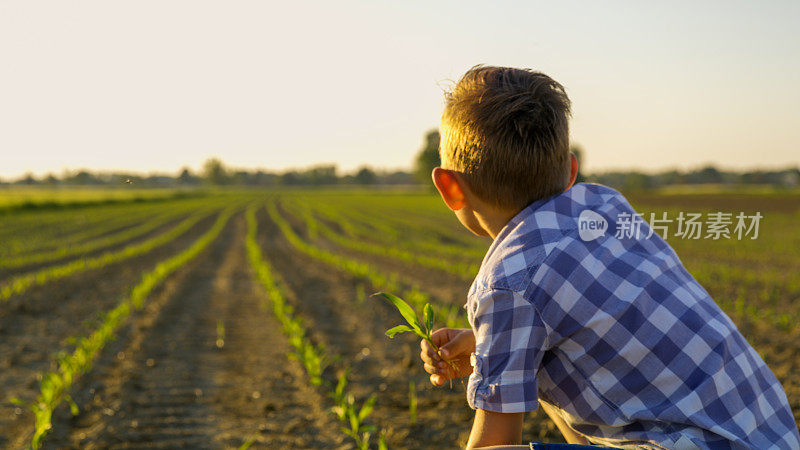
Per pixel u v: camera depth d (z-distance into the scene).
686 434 1.02
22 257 17.53
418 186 140.12
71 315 8.28
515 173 1.14
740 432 1.04
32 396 4.64
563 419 1.25
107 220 35.72
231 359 5.82
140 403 4.43
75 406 4.15
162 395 4.64
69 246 21.09
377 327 7.31
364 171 144.38
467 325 5.86
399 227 31.70
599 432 1.12
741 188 76.00
